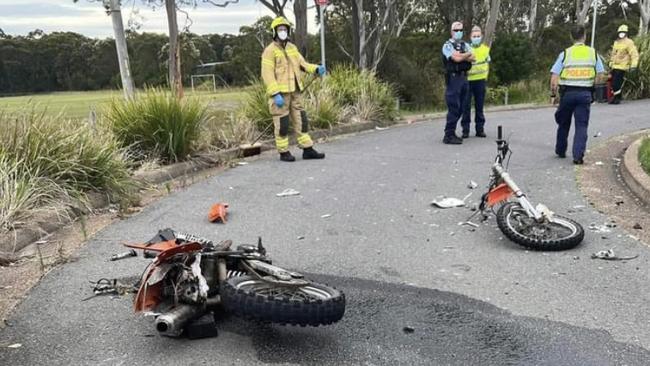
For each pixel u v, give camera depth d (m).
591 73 9.07
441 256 5.41
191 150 9.84
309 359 3.64
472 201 7.27
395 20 26.30
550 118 15.70
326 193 7.80
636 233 5.93
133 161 8.91
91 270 5.09
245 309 3.61
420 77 25.20
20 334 3.96
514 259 5.31
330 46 27.16
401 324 4.09
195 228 6.31
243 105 12.56
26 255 5.48
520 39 28.14
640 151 9.13
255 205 7.24
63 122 7.86
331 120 13.40
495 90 24.62
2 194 6.17
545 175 8.59
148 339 3.89
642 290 4.61
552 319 4.16
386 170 9.20
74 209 6.71
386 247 5.67
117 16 11.54
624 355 3.68
